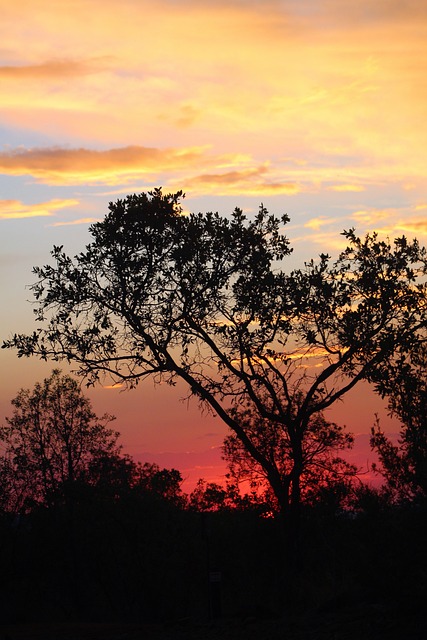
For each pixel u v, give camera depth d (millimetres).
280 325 25922
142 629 17078
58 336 26594
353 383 25359
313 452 28797
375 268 25562
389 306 24734
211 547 27672
